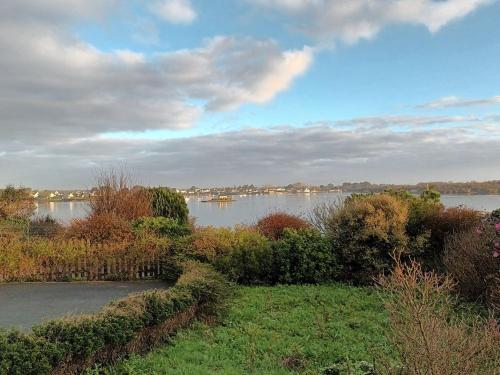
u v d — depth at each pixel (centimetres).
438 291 466
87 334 651
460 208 1510
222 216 2405
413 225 1446
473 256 1064
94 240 1683
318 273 1391
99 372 662
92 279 1580
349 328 909
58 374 614
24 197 2684
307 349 779
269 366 700
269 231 1745
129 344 737
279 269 1412
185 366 678
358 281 1384
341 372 627
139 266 1597
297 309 1066
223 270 1395
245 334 873
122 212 2050
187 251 1483
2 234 1773
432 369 392
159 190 2259
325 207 1728
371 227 1371
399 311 454
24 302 1215
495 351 415
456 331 418
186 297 900
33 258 1558
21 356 573
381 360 520
